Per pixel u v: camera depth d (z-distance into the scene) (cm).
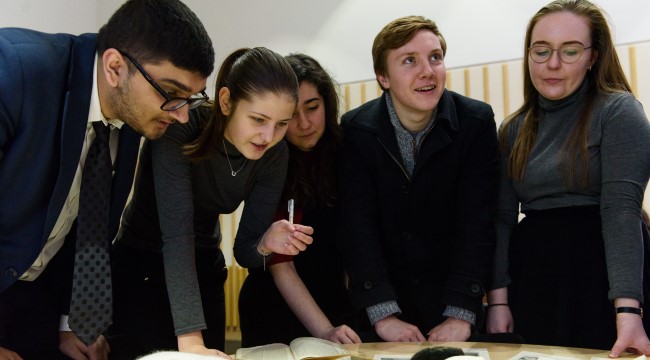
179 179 140
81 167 134
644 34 310
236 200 159
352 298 169
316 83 176
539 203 166
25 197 121
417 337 153
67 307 150
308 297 167
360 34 351
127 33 117
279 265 170
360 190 176
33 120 117
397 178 176
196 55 119
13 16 314
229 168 150
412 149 177
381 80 178
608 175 151
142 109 121
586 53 161
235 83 135
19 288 144
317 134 177
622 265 142
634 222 145
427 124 175
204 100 126
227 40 371
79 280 128
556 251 160
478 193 172
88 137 132
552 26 161
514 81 327
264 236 152
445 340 156
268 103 133
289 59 179
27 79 116
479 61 334
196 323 131
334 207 187
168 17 117
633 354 129
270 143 138
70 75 122
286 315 185
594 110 159
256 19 366
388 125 176
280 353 120
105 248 130
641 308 144
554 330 158
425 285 176
